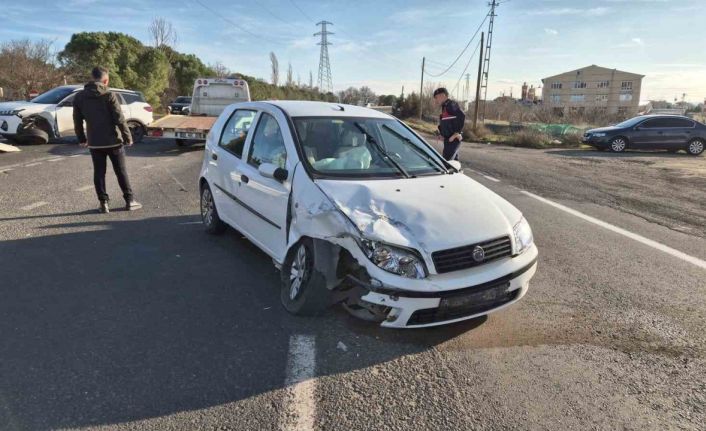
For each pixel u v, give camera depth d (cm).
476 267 345
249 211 483
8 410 270
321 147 433
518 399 297
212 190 577
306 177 398
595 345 364
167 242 565
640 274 514
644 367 336
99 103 645
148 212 695
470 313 348
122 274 465
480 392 303
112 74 3198
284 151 440
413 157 472
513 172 1270
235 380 305
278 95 5712
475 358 341
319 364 327
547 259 555
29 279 445
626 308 429
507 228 370
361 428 268
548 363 338
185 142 1452
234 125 563
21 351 328
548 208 823
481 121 4091
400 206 362
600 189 1034
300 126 450
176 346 342
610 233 672
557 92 10225
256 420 271
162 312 391
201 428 263
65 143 1388
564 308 425
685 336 381
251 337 358
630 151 2053
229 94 1595
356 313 348
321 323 382
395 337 365
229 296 425
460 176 460
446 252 335
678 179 1208
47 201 728
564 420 279
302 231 376
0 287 425
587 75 9962
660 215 794
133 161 1148
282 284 408
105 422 264
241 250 545
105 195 681
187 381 303
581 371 329
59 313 383
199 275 470
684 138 1945
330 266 347
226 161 539
